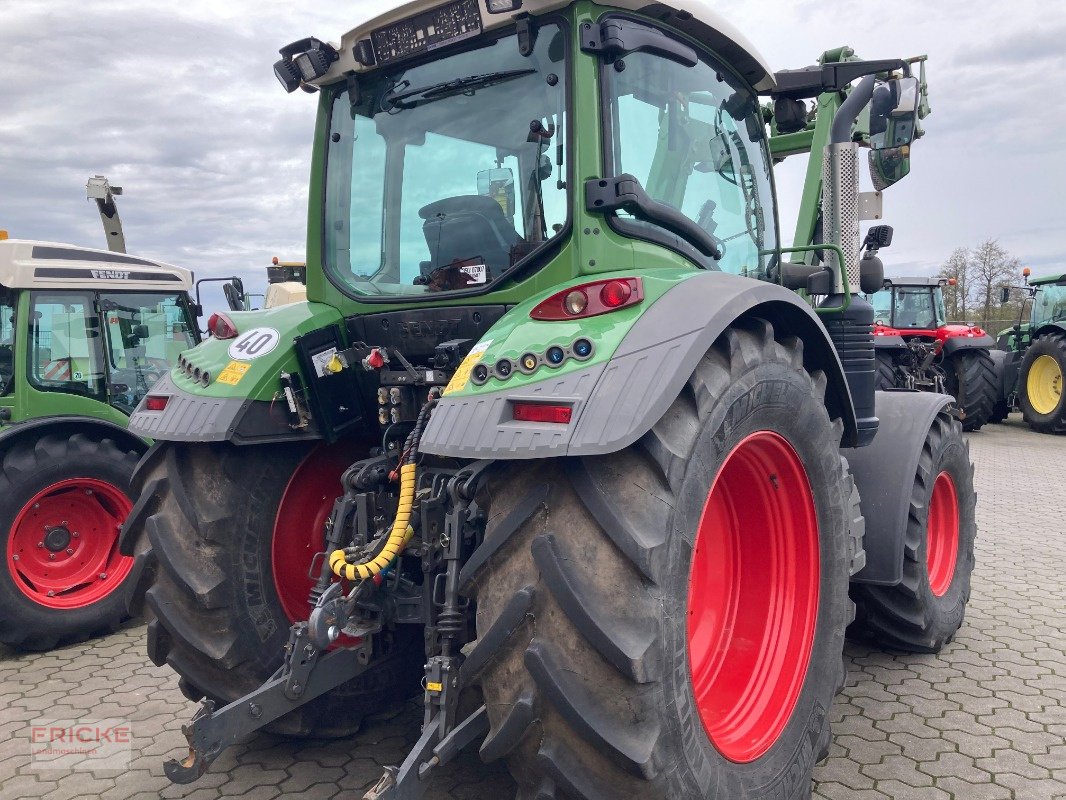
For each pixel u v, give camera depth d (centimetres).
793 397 232
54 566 443
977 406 1219
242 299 438
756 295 217
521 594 178
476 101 255
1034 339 1277
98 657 411
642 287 201
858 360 342
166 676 378
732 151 300
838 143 340
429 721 203
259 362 270
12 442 431
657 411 178
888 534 345
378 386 282
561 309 204
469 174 258
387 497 259
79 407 482
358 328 284
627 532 175
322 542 296
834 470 255
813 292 331
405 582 254
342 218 290
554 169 240
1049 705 322
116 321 513
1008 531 621
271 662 267
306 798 257
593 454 175
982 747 288
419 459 244
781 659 248
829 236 346
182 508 257
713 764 200
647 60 254
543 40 242
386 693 297
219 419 258
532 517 184
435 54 262
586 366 188
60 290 482
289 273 1117
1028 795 257
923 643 371
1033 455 1022
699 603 254
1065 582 489
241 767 277
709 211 284
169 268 559
